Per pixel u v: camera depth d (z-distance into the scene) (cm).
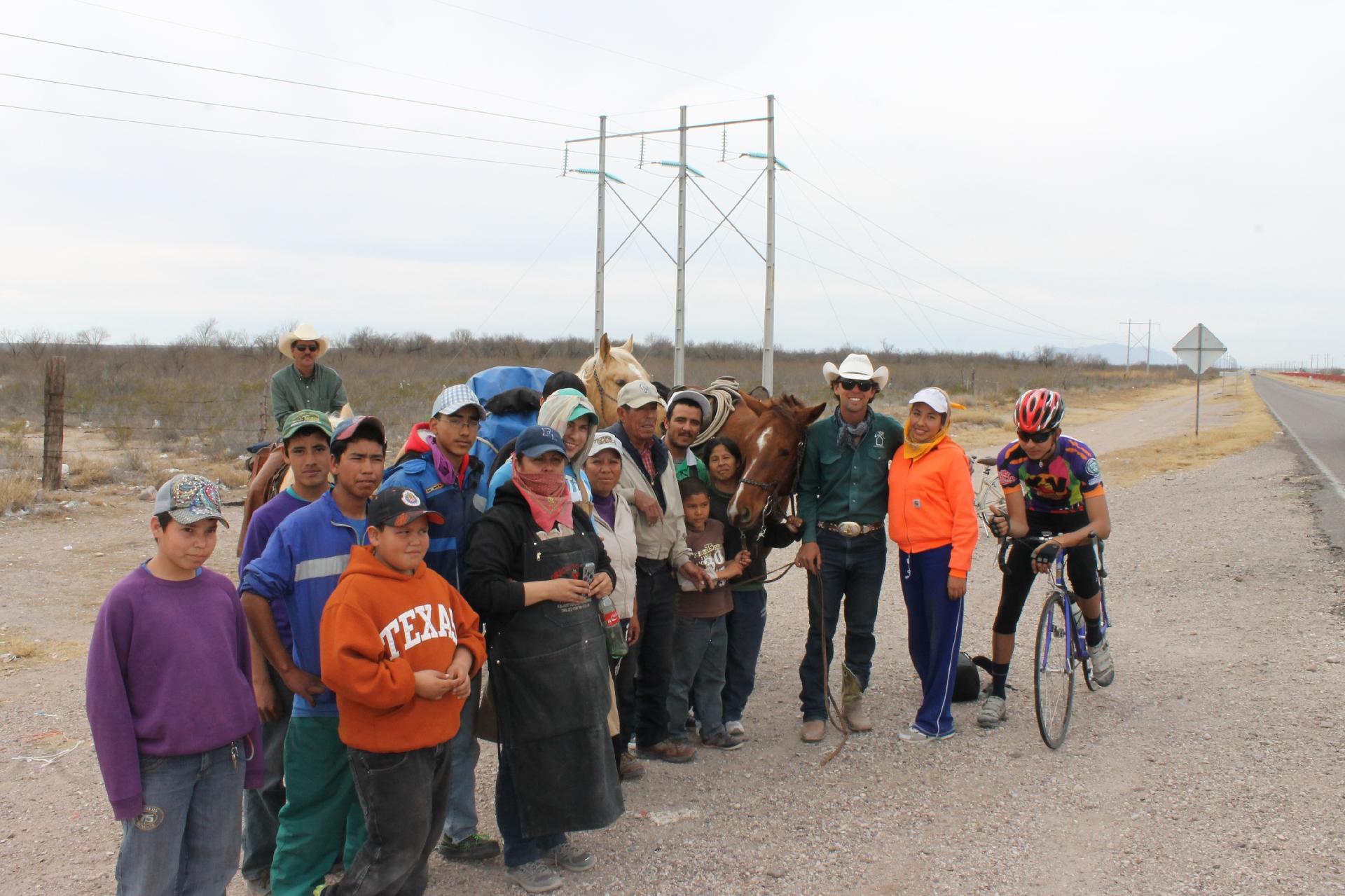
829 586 598
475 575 390
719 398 647
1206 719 592
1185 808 471
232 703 339
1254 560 1025
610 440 489
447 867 443
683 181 3297
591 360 694
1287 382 10925
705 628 570
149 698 323
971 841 448
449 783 382
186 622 330
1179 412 4181
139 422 2256
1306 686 637
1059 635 568
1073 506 604
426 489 421
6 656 736
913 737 585
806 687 600
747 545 588
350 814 404
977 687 662
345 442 381
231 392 3041
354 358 6050
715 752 579
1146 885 401
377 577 352
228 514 1331
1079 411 4425
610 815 412
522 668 402
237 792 346
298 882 388
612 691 457
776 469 570
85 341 5681
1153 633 801
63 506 1308
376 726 351
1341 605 825
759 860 436
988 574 1064
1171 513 1395
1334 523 1196
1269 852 421
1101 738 574
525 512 409
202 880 339
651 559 537
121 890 328
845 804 495
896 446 597
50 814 490
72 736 591
